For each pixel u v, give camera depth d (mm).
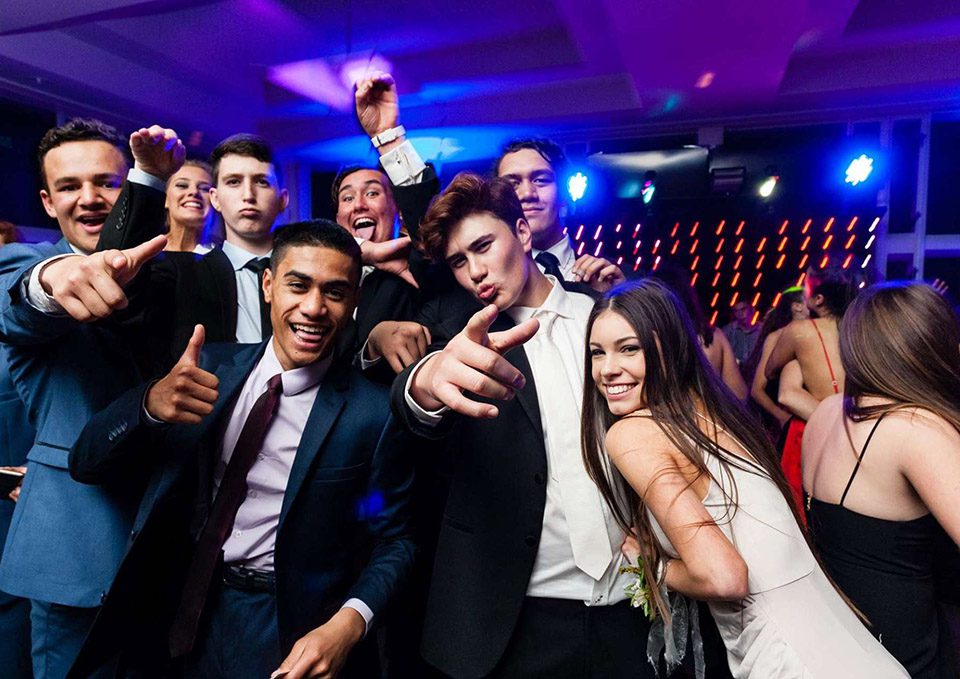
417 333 1413
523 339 866
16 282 1001
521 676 1236
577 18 4121
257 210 2064
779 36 3848
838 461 1291
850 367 1288
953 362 1201
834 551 1282
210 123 5496
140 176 1141
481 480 1271
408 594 1674
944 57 4656
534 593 1261
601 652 1239
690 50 4094
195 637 1167
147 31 4438
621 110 5367
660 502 1059
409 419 1037
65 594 1274
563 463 1261
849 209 5402
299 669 1003
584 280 1831
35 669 1352
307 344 1188
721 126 5656
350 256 1211
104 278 891
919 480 1138
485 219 1326
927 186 5328
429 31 4738
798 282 3941
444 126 5840
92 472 1131
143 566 1146
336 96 5562
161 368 1411
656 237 5816
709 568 995
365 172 2488
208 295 1796
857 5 4203
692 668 1260
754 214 5602
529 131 5918
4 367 1650
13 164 4586
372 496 1292
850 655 1029
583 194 5797
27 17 3359
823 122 5523
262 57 5031
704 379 1206
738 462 1151
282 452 1235
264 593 1210
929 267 5453
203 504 1244
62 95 4582
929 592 1204
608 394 1206
